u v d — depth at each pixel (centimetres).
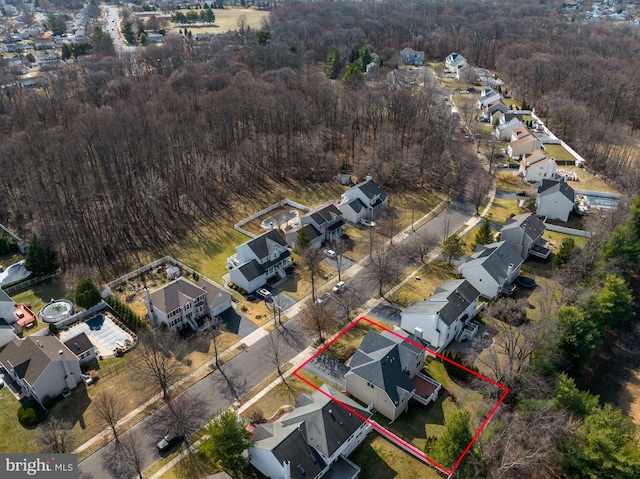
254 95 13700
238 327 7719
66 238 9681
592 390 6944
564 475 5462
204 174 11125
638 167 11950
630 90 15962
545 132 15312
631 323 8225
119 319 7881
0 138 12344
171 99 13750
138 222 10462
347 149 13475
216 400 6400
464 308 7388
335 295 8369
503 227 9569
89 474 5469
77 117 12900
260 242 8888
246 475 5409
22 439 5916
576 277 8306
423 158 12294
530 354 6619
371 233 9838
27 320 7769
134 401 6425
